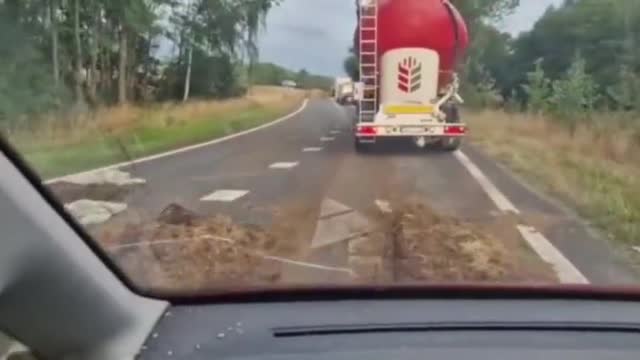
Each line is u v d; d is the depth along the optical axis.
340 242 7.67
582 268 7.32
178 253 5.44
